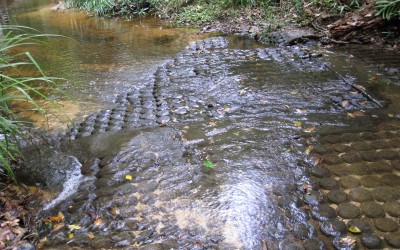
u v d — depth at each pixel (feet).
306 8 20.06
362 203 6.44
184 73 13.51
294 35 16.85
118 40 19.02
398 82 11.66
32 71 14.55
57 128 9.77
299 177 7.20
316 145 8.29
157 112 10.41
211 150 8.21
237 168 7.53
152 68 14.39
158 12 24.95
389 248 5.52
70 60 15.89
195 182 7.13
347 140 8.43
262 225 6.02
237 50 15.97
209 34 19.34
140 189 7.00
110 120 10.12
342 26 16.25
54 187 7.27
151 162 7.87
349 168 7.43
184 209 6.44
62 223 6.27
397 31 16.21
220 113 10.09
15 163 8.03
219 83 12.25
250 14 21.18
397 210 6.24
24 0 34.47
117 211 6.46
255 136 8.75
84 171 7.73
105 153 8.32
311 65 13.65
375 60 13.80
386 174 7.21
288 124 9.28
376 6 16.10
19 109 11.03
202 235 5.86
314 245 5.61
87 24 23.44
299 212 6.28
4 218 6.34
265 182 7.07
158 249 5.60
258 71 13.24
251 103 10.60
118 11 26.13
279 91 11.35
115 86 12.73
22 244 5.77
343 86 11.56
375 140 8.39
